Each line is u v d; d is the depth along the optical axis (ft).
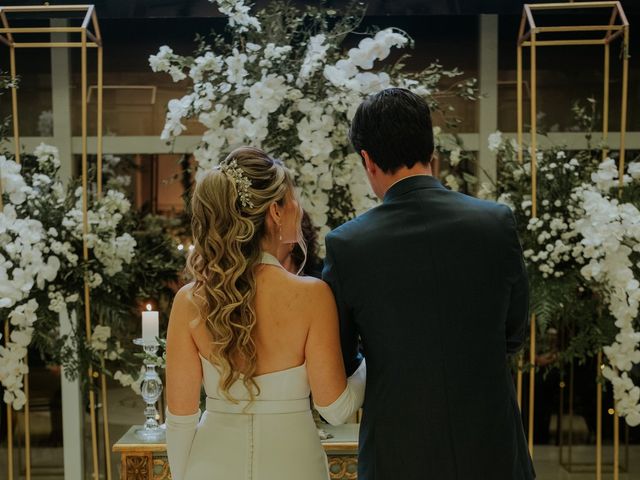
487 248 5.32
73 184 9.92
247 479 5.66
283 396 5.74
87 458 11.71
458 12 10.77
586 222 8.83
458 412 5.19
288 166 9.01
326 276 5.64
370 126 5.59
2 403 10.41
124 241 9.53
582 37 11.61
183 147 11.65
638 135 11.54
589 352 9.35
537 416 11.66
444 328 5.24
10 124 11.53
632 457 11.56
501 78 11.76
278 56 8.75
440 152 9.93
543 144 11.56
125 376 9.84
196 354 5.83
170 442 5.90
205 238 5.67
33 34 11.55
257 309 5.65
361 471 5.47
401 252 5.35
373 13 10.82
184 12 10.85
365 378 6.11
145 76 11.74
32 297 9.35
